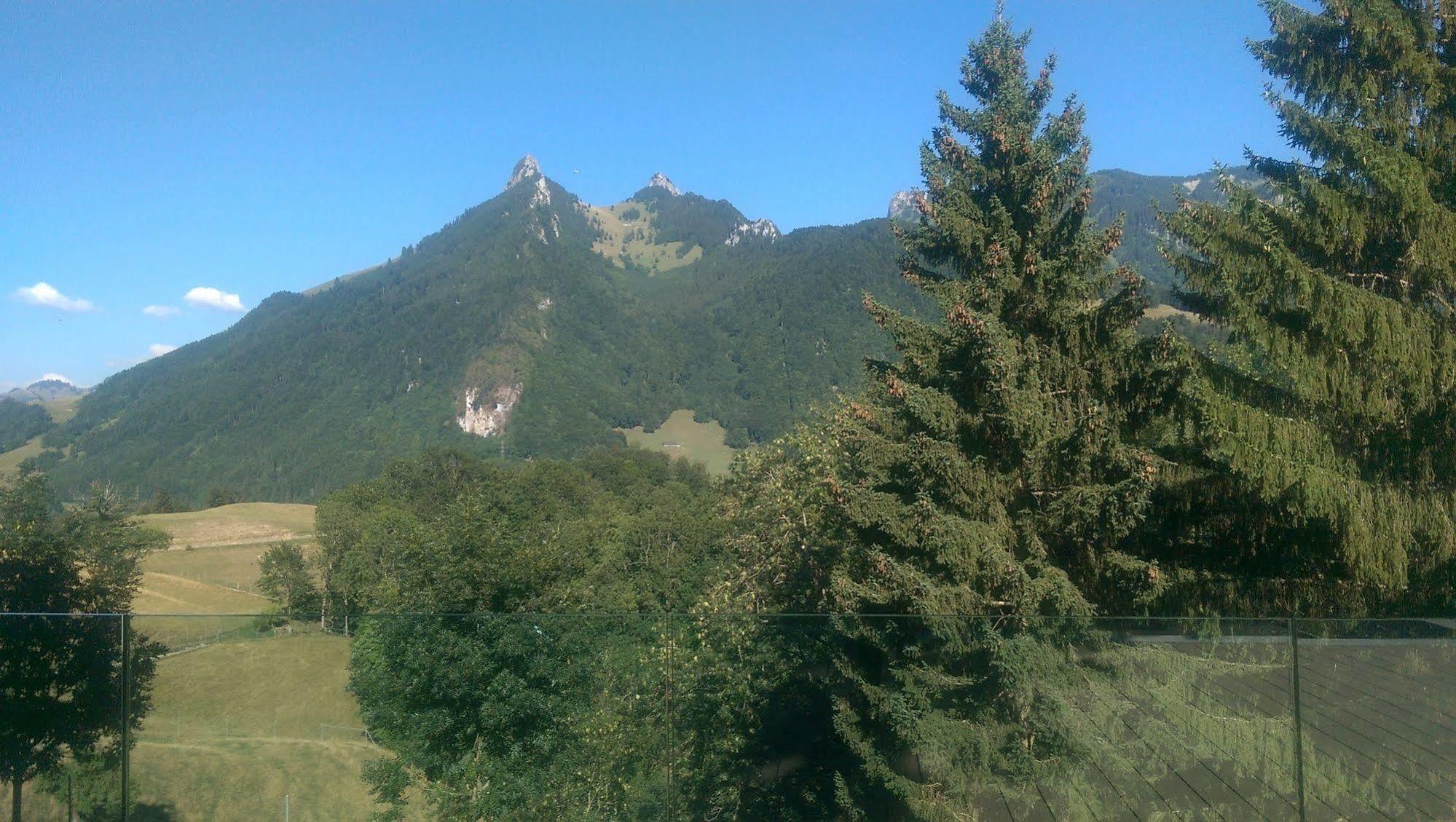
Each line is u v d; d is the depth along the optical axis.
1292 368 8.91
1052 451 10.20
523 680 6.36
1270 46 10.32
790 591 15.45
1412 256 9.16
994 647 6.22
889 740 6.21
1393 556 8.59
